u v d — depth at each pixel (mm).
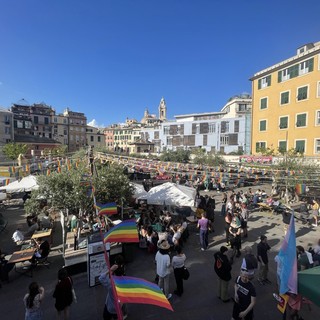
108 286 5293
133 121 136625
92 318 6020
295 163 21109
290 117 32875
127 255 8898
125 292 3018
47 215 12133
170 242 9484
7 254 9766
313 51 29484
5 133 49281
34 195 10359
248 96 67250
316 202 14758
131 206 14500
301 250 7055
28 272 8430
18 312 6367
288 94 33156
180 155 43344
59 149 48500
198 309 6312
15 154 35844
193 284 7508
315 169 19609
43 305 6590
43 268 8703
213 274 8117
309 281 4125
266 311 6180
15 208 17109
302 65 31250
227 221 10586
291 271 4230
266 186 27109
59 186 9422
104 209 7203
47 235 10312
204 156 35844
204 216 10125
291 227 4363
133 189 11102
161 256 6535
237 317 4863
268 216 15289
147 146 74875
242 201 16625
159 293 3092
